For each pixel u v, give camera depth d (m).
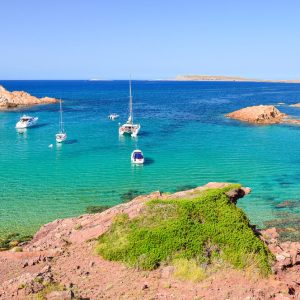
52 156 64.88
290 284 20.14
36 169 56.16
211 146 71.81
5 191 45.72
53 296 18.52
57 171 54.94
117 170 55.25
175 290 19.45
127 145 73.56
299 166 57.69
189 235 23.34
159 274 21.33
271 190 46.31
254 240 22.97
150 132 88.19
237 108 140.12
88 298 18.94
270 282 20.08
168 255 22.47
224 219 24.42
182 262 21.72
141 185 48.25
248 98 194.75
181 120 107.94
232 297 18.12
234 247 22.61
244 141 76.56
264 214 38.50
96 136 83.88
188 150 68.31
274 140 77.62
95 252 24.42
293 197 43.78
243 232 23.45
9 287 20.08
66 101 175.00
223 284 19.73
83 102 170.88
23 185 48.19
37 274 21.53
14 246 30.44
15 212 39.00
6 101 144.00
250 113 105.69
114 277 21.34
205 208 25.16
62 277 21.58
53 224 33.25
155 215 25.62
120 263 22.91
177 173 53.59
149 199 30.09
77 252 25.06
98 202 42.12
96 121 108.25
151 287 19.91
